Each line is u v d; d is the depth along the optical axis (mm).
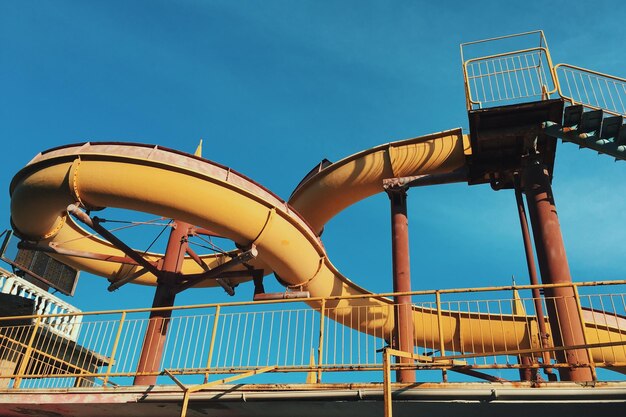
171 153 12367
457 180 13273
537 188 11516
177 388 9328
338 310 15672
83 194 12289
